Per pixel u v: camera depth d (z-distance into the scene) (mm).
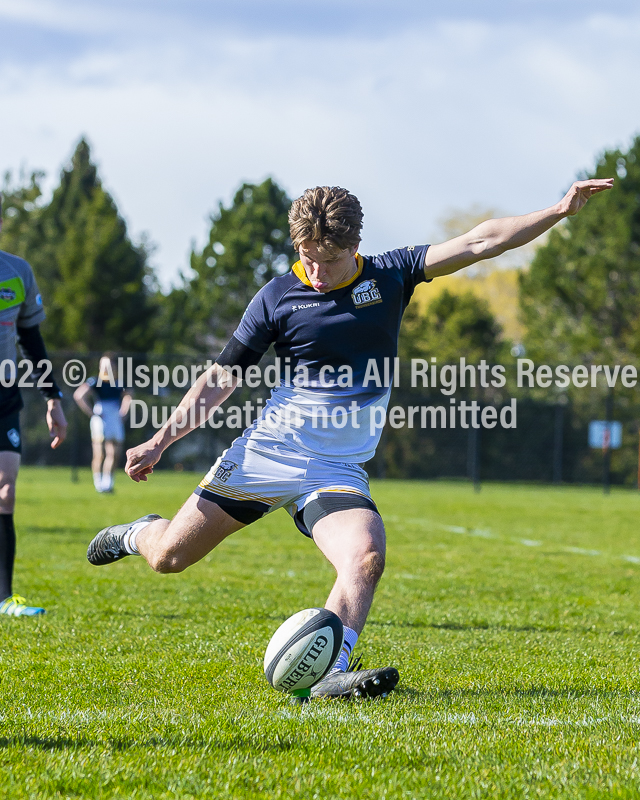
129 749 9852
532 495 87438
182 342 142875
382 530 12961
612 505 73375
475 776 9000
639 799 8398
